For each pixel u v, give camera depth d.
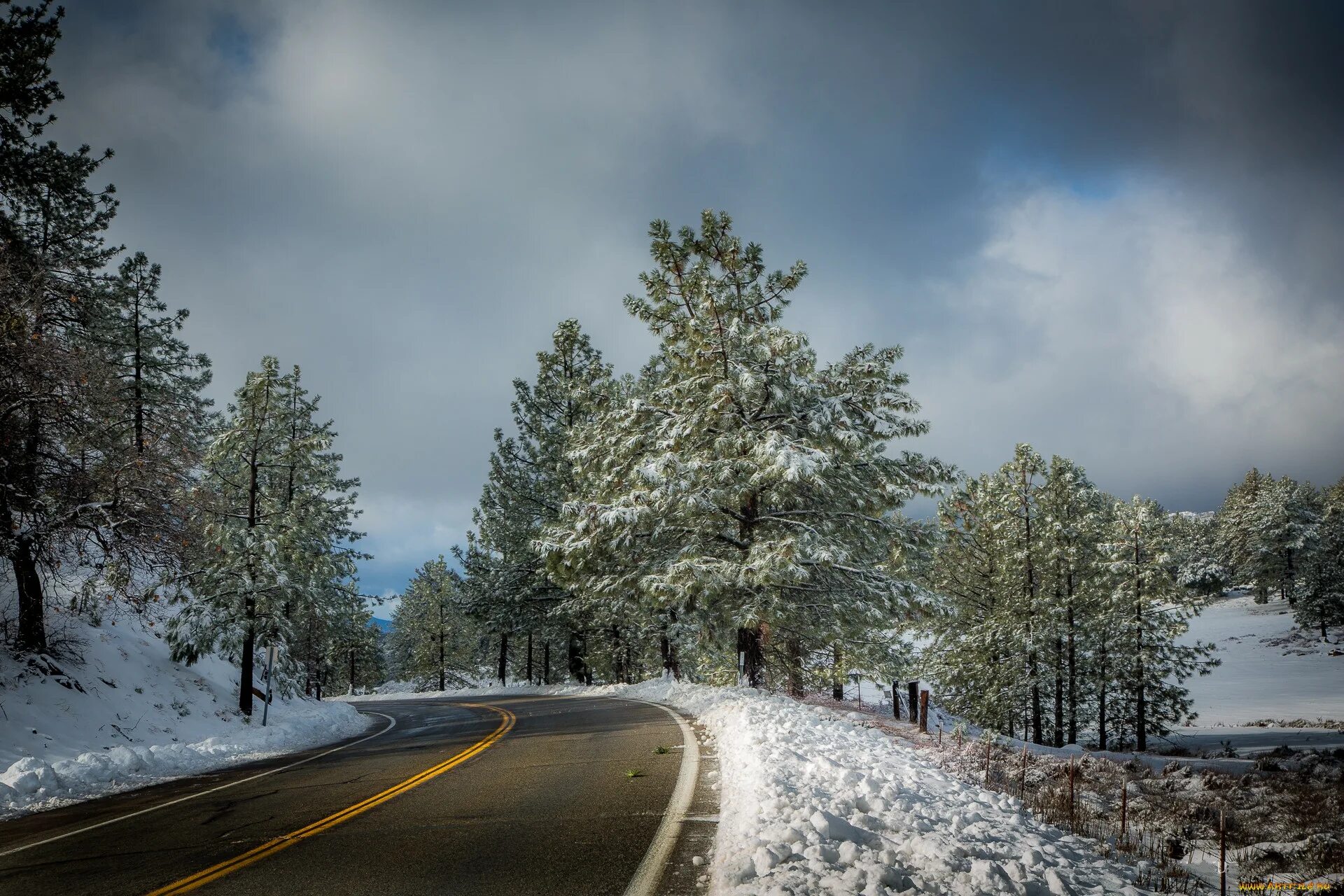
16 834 8.25
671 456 17.95
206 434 29.84
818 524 19.44
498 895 5.11
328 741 18.66
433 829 7.13
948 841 5.96
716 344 18.61
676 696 21.83
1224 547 93.56
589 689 32.88
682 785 8.62
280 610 23.62
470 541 39.03
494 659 65.00
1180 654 29.03
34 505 15.41
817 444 18.39
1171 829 9.69
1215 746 26.16
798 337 17.27
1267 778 14.71
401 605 76.25
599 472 21.95
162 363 29.75
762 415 19.16
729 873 5.09
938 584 34.62
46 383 15.45
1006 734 30.81
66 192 22.98
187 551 17.83
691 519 18.83
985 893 4.74
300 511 30.91
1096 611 30.11
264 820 8.09
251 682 21.98
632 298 20.06
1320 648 60.34
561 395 36.00
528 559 36.34
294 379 32.47
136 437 18.47
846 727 13.67
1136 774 15.51
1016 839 6.76
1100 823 9.70
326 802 8.95
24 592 16.17
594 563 19.78
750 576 16.95
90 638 19.12
